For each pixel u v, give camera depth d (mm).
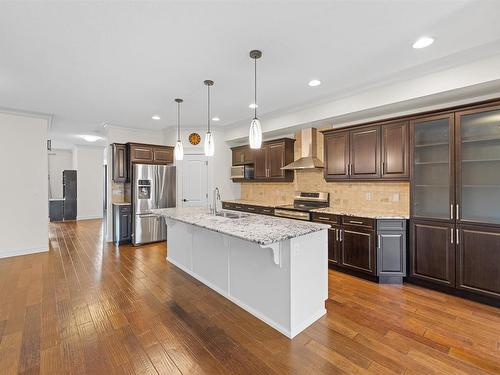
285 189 5438
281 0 1814
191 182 6059
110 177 5695
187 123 5648
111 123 5562
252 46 2428
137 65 2807
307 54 2582
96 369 1831
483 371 1792
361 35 2256
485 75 2549
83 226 7594
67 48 2445
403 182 3674
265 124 5102
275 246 2242
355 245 3555
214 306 2764
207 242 3283
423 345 2078
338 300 2869
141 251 4930
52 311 2631
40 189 4797
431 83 2904
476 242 2750
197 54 2578
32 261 4266
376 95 3391
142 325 2391
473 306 2699
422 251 3154
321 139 4672
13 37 2250
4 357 1944
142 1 1818
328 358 1941
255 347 2080
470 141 2795
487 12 1948
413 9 1918
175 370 1828
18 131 4574
